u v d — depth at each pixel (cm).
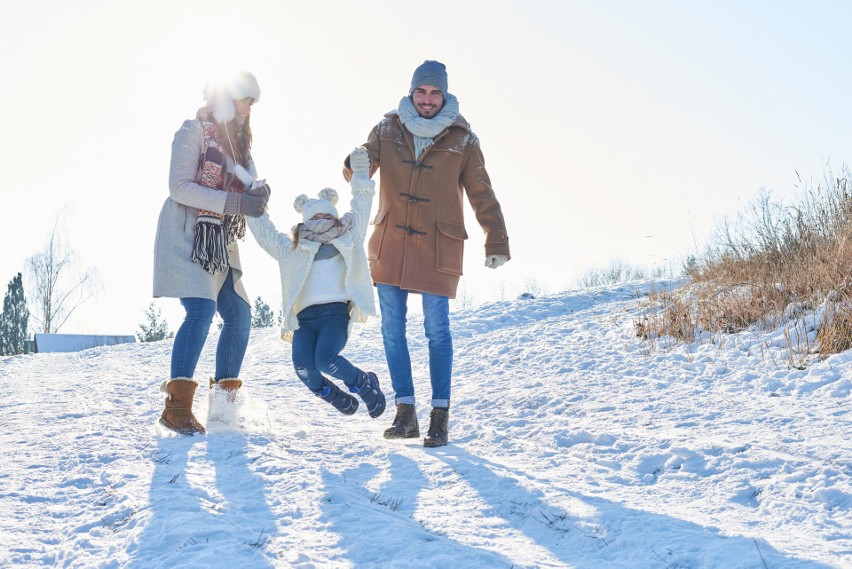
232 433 447
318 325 457
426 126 475
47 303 3161
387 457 404
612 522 298
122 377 854
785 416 464
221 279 464
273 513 310
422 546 269
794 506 314
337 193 475
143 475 356
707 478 362
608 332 850
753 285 807
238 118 475
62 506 325
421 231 471
